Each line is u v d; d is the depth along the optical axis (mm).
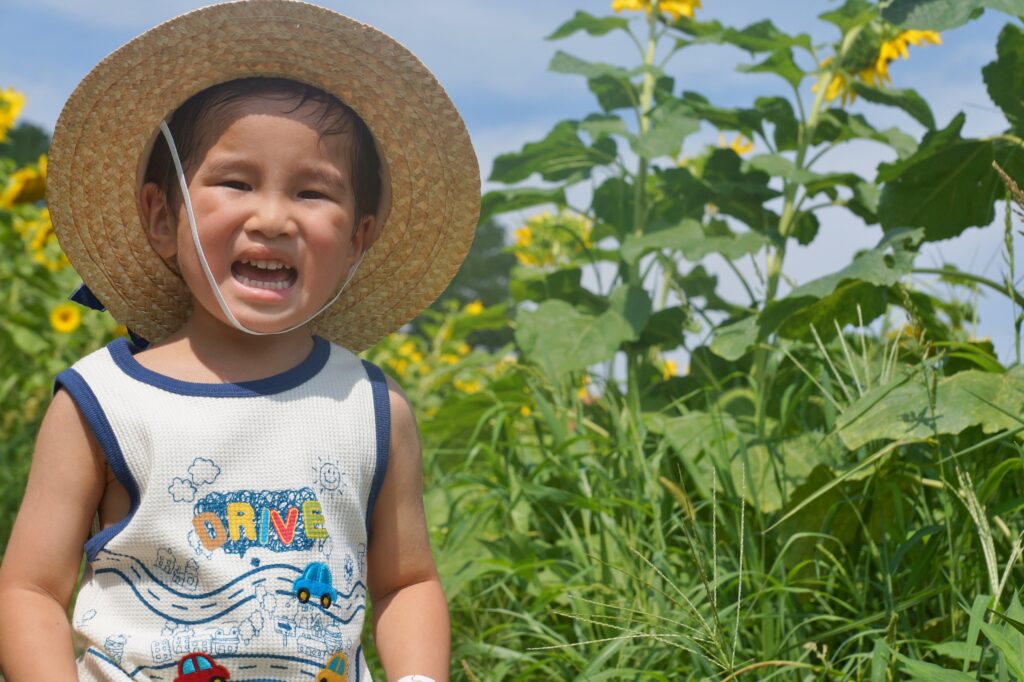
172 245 1596
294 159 1477
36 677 1366
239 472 1434
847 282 2820
